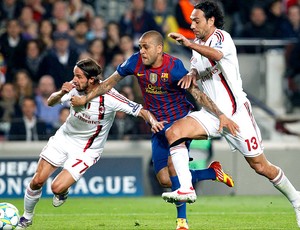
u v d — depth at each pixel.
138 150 39.09
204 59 22.97
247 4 48.22
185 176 22.16
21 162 38.03
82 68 22.92
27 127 38.56
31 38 44.19
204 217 28.41
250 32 46.78
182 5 44.78
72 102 23.22
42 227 24.95
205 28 22.89
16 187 37.88
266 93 44.00
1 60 43.41
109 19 51.44
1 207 22.69
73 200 36.34
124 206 33.31
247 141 23.22
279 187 23.67
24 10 45.69
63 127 24.31
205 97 22.78
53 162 23.95
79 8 48.19
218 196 39.00
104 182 38.47
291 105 44.09
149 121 23.23
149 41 22.53
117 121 39.25
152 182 39.09
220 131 22.58
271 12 47.25
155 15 46.81
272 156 39.94
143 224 25.80
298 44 44.19
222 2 48.19
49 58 42.47
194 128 22.89
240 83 23.34
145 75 23.23
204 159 37.91
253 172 39.44
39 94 40.66
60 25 44.38
